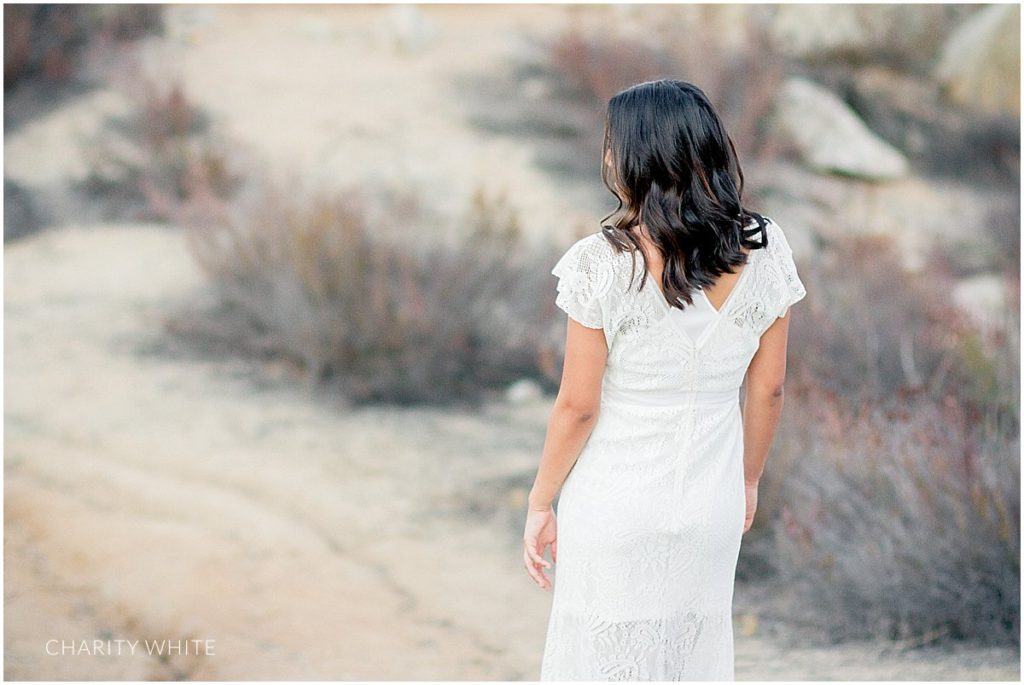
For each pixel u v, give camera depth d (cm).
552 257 865
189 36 1383
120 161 1076
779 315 297
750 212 290
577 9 1419
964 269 1029
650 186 275
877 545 475
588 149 1145
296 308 764
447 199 1021
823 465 512
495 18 1518
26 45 1205
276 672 421
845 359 674
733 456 306
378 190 1023
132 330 820
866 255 887
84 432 654
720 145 278
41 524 533
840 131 1238
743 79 1216
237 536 540
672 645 307
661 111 274
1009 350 595
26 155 1098
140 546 521
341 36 1430
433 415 727
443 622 471
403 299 771
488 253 820
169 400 712
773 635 460
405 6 1424
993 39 1397
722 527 302
